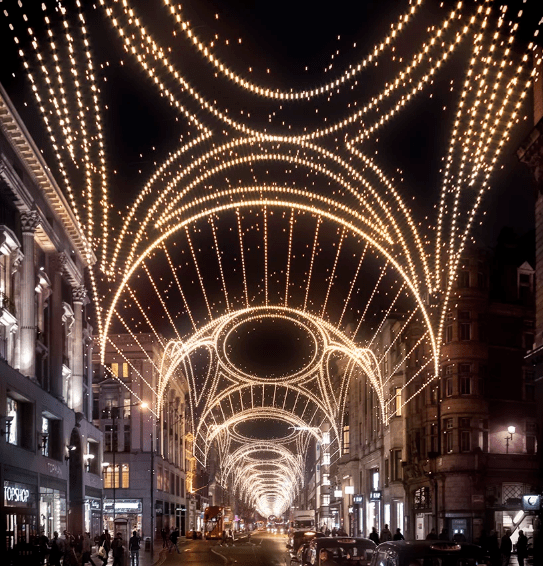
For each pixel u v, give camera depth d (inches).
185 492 4640.8
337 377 4037.9
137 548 1745.8
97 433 2513.5
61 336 2097.7
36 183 1804.9
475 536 2042.3
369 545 825.5
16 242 1642.5
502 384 2149.4
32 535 1653.5
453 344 2135.8
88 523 2336.4
